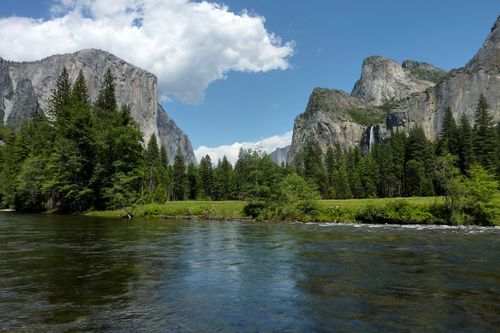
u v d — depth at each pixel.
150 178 131.12
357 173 133.75
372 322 10.71
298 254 23.00
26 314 11.38
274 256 22.28
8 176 90.00
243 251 24.33
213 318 11.09
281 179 62.31
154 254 22.92
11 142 110.31
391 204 50.41
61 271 17.64
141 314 11.45
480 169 49.78
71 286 14.82
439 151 121.62
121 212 66.44
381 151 147.00
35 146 84.56
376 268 18.48
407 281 15.71
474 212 46.50
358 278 16.33
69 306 12.21
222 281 15.84
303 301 12.84
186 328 10.25
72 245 26.41
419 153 119.81
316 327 10.32
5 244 26.56
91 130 72.88
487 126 103.31
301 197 58.56
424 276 16.64
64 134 73.56
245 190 63.38
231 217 61.38
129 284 15.24
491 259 20.94
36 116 107.31
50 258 21.05
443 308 11.99
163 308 12.05
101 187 72.19
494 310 11.76
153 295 13.60
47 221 49.78
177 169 157.25
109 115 83.38
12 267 18.47
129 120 82.94
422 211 48.44
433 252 23.58
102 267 18.67
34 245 26.19
